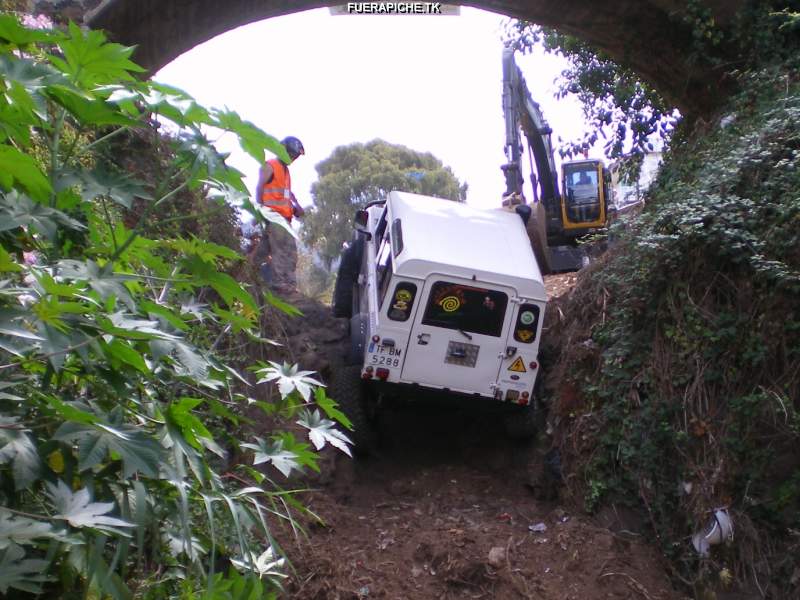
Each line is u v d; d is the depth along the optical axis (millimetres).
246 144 2607
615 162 12352
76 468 2205
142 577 2609
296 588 5496
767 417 5973
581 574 5867
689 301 6613
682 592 5863
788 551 5652
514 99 14688
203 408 4395
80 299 2297
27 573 1943
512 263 7738
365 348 8016
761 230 6516
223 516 3400
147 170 5852
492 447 8508
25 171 2189
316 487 7270
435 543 6148
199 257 2650
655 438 6441
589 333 7789
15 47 2391
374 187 32406
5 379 2176
